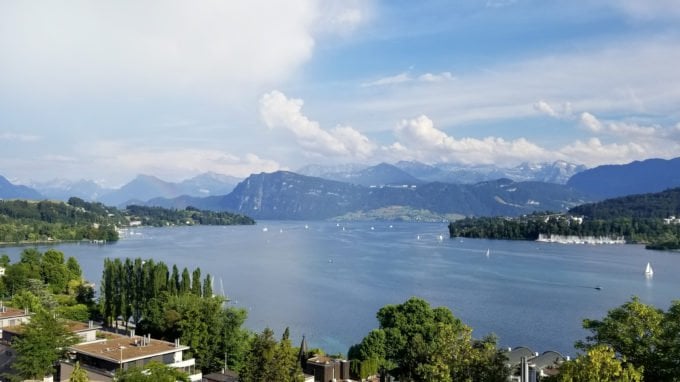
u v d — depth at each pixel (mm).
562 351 158875
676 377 64625
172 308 144375
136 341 115812
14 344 107125
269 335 98062
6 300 184000
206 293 168000
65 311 162250
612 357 63500
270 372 92125
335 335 176125
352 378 125750
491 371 78250
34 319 109500
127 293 166000
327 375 122875
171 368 96562
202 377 113250
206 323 127000
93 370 102812
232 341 127688
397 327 132000
